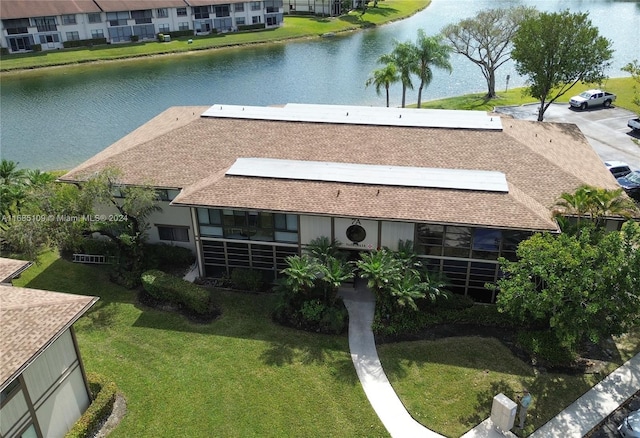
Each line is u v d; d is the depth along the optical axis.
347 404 23.17
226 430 22.06
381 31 117.25
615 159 45.81
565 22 47.69
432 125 35.72
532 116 57.22
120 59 94.88
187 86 78.44
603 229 26.22
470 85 75.75
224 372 25.05
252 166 31.86
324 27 118.00
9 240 31.02
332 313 27.59
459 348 26.06
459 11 140.00
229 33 112.12
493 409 21.45
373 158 33.16
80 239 31.45
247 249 30.91
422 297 26.31
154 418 22.67
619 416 22.20
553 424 21.88
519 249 23.78
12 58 91.88
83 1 100.12
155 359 25.95
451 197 28.44
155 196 31.17
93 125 62.66
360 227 28.95
